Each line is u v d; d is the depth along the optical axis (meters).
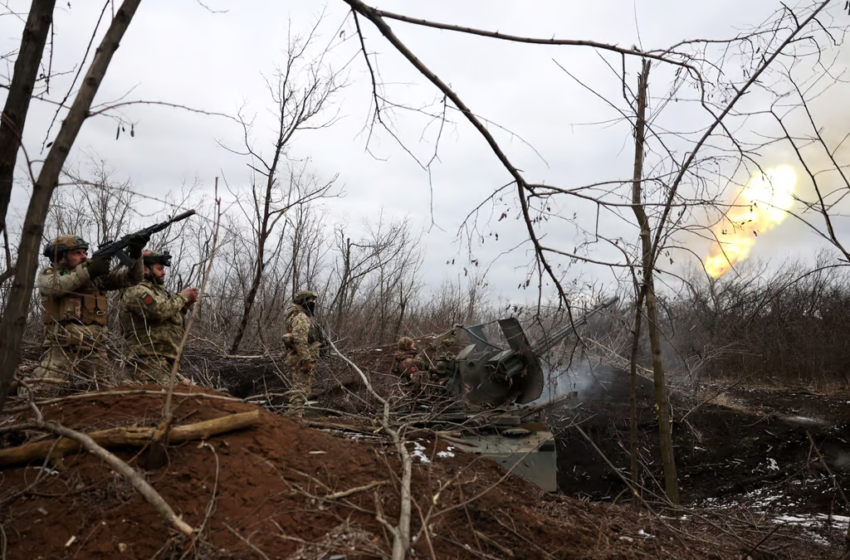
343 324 14.15
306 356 7.28
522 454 5.84
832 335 13.02
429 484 3.85
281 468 3.77
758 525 5.49
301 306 7.62
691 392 10.80
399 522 3.21
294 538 3.17
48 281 5.29
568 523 4.36
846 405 11.22
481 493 3.95
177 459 3.65
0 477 3.56
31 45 3.11
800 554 5.26
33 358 6.77
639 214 5.26
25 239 2.88
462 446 5.79
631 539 4.50
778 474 9.05
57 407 4.18
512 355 6.72
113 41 2.94
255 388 9.24
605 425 9.70
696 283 6.41
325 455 4.04
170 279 12.34
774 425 10.15
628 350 10.59
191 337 9.66
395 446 4.53
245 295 12.87
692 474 9.42
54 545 3.06
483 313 15.41
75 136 2.87
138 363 5.75
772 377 12.95
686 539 4.84
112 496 3.34
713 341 9.62
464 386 6.87
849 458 9.18
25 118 3.17
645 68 5.34
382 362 9.96
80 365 5.46
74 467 3.54
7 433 3.90
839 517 7.10
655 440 9.74
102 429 3.79
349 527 3.37
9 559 2.97
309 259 14.72
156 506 2.89
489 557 3.48
